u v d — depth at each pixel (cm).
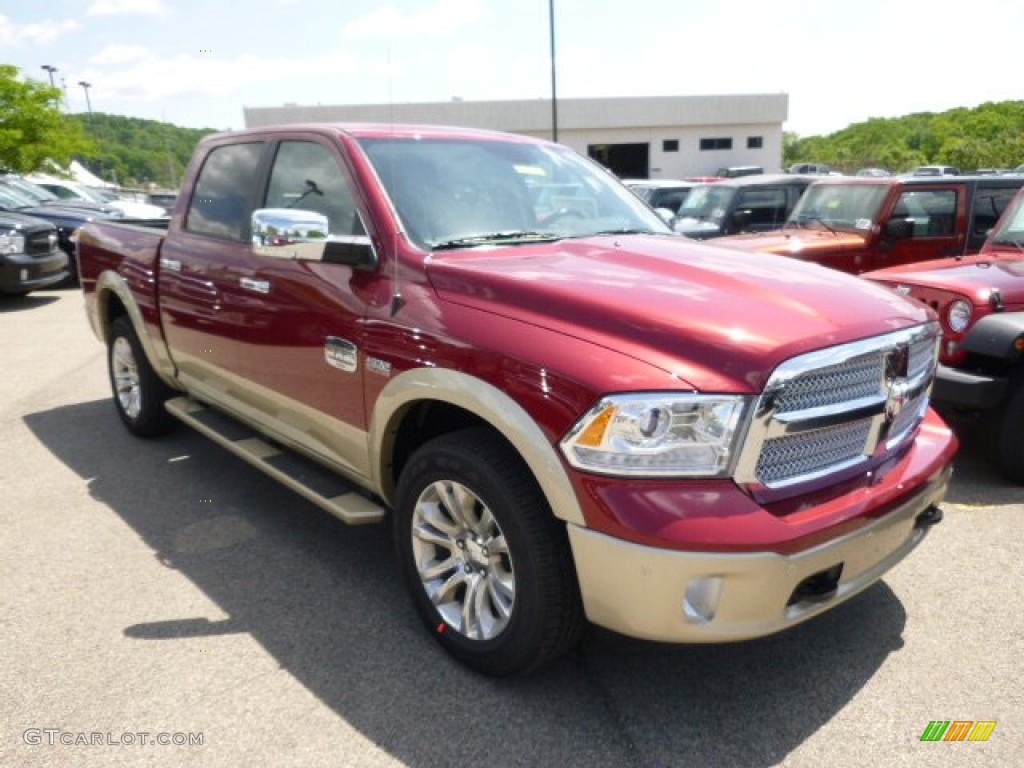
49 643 304
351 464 334
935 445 297
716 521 225
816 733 255
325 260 310
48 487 458
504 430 251
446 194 343
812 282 287
